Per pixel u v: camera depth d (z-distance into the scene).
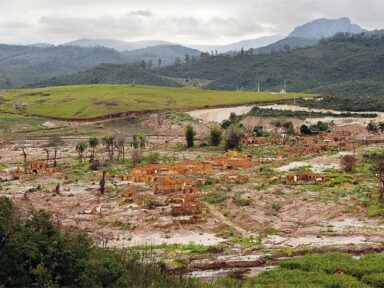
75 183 126.31
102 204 101.00
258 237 77.88
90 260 43.84
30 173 143.62
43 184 125.12
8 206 43.75
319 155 169.75
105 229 82.62
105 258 48.31
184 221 86.31
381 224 83.94
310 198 103.31
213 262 65.94
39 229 43.19
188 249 71.38
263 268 65.19
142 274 49.59
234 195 106.50
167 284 49.81
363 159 153.88
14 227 41.69
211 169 142.00
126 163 160.88
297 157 165.75
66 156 181.00
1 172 145.25
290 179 123.56
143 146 195.50
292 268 63.34
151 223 85.75
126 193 108.75
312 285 55.22
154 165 145.62
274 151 177.88
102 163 156.12
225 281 56.50
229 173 136.88
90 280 41.94
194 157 172.75
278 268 63.09
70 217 89.56
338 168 140.62
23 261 40.38
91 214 92.44
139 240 76.38
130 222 86.75
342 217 89.31
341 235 78.38
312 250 70.94
